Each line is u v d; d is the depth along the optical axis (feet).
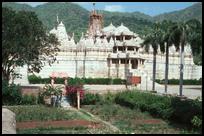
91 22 508.53
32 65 256.11
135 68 402.52
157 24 286.05
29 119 146.82
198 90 330.54
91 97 206.28
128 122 146.51
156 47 288.30
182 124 141.59
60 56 390.21
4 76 235.61
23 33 231.50
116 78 389.60
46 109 172.96
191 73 428.97
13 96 195.52
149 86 370.12
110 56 398.01
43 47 256.73
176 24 251.39
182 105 149.28
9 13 226.79
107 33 441.68
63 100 208.74
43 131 123.85
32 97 201.26
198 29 250.57
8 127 112.57
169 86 386.73
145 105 171.12
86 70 394.11
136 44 408.26
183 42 252.42
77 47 397.60
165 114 151.12
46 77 383.65
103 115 165.37
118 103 208.74
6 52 226.38
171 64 422.82
